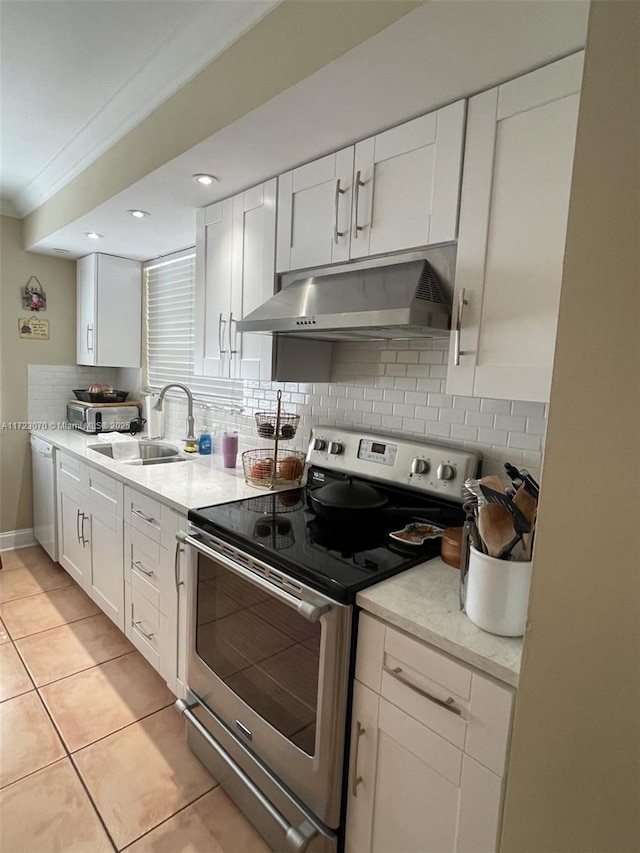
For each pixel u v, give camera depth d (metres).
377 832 1.19
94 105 1.99
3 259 3.31
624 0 0.60
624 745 0.65
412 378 1.81
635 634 0.63
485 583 1.03
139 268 3.54
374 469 1.83
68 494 2.95
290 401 2.36
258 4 1.34
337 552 1.41
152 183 1.97
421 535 1.54
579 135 0.65
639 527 0.62
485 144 1.22
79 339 3.64
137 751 1.80
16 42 1.60
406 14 1.01
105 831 1.49
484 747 0.96
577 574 0.68
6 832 1.47
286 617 1.36
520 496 1.10
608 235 0.63
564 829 0.72
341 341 2.07
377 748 1.17
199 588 1.70
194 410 3.12
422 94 1.26
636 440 0.62
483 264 1.24
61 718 1.94
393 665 1.13
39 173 2.71
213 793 1.64
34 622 2.63
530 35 1.02
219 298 2.20
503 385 1.22
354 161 1.54
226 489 2.08
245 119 1.43
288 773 1.36
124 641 2.49
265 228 1.90
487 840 0.97
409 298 1.28
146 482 2.15
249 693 1.50
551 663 0.72
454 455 1.61
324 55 1.18
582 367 0.66
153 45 1.61
